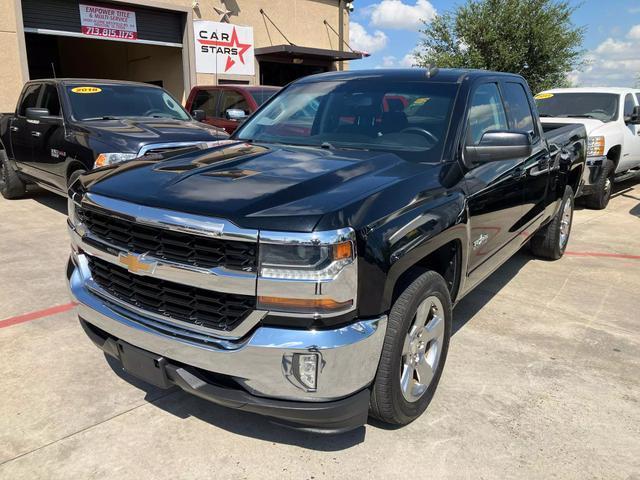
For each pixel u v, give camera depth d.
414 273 2.79
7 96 11.62
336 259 2.22
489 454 2.74
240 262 2.26
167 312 2.54
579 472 2.63
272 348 2.23
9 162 8.44
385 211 2.52
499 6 20.97
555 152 5.20
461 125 3.44
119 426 2.87
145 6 13.80
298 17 17.92
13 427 2.83
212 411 3.03
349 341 2.28
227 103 10.77
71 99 7.34
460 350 3.85
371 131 3.60
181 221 2.34
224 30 15.69
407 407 2.84
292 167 2.90
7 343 3.72
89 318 2.84
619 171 9.75
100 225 2.74
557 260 6.18
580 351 3.89
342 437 2.84
